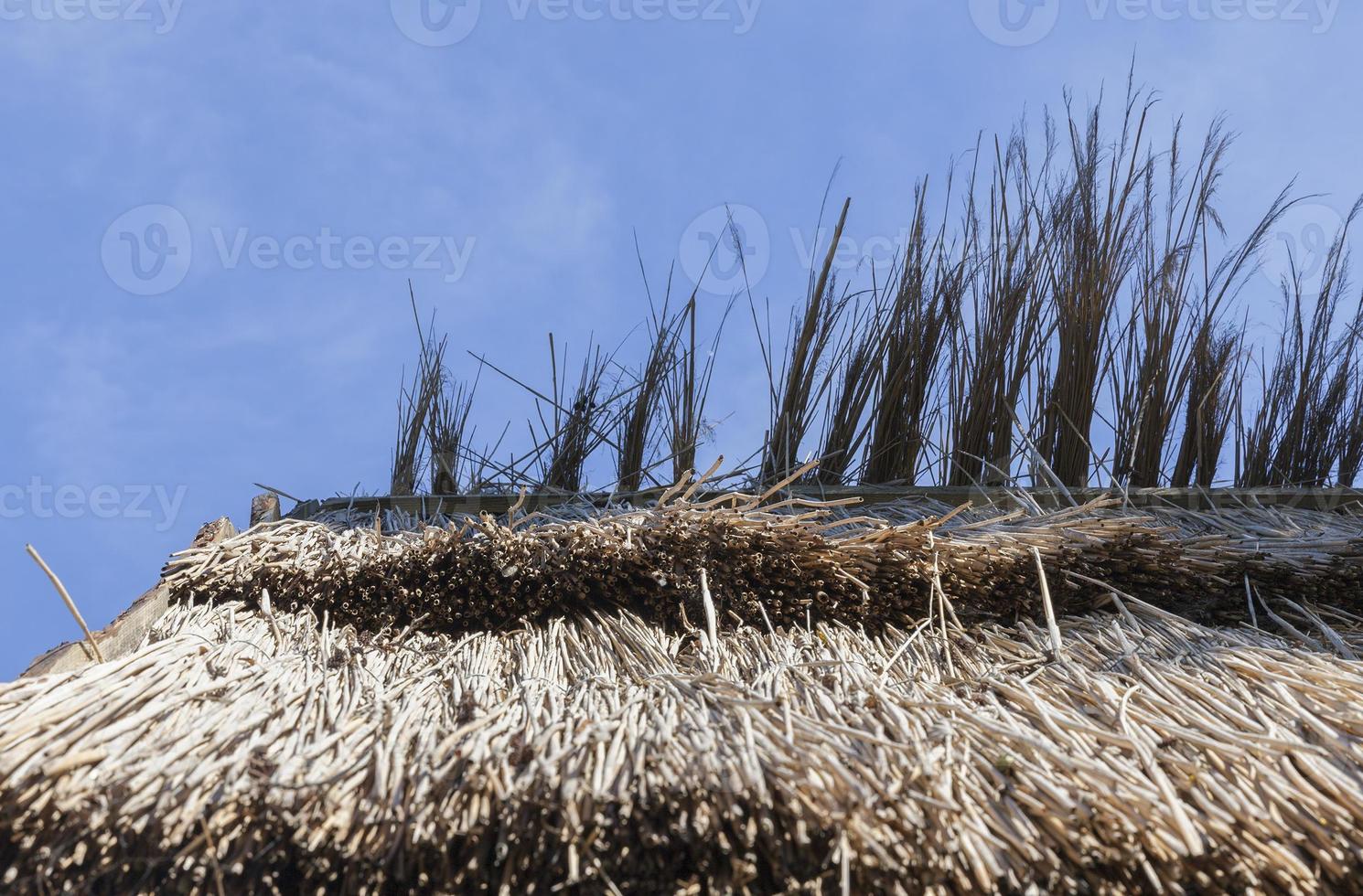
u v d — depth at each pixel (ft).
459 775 5.72
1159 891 5.36
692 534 8.23
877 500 10.69
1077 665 7.28
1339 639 7.89
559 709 6.52
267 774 5.63
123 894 5.62
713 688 6.72
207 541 8.70
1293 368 12.62
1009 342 11.75
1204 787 5.81
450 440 11.69
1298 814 5.60
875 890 5.52
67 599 6.82
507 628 8.22
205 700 6.36
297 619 8.03
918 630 7.91
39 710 5.76
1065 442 11.51
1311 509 11.16
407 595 8.14
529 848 5.62
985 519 9.37
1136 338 12.03
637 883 5.65
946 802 5.39
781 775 5.51
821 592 8.18
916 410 11.64
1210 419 12.09
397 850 5.51
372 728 6.23
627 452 11.59
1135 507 10.72
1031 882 5.44
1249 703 6.62
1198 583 8.57
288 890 5.79
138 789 5.40
